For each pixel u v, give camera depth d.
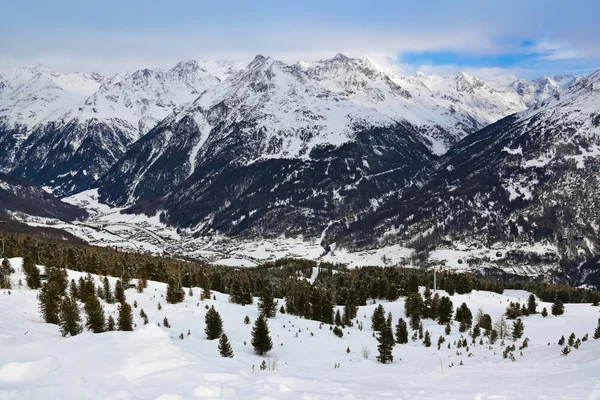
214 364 33.38
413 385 36.69
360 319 111.06
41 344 33.69
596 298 167.88
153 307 92.94
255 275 170.50
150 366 29.64
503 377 41.97
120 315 68.81
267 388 27.27
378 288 144.00
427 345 82.69
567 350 53.16
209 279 139.00
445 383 38.66
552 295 169.75
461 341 85.69
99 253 160.38
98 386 25.83
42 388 24.73
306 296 114.81
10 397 23.12
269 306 98.88
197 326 81.38
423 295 143.88
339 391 29.67
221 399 24.64
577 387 32.53
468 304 128.88
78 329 56.66
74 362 29.56
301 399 26.05
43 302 68.25
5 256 133.62
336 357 68.31
